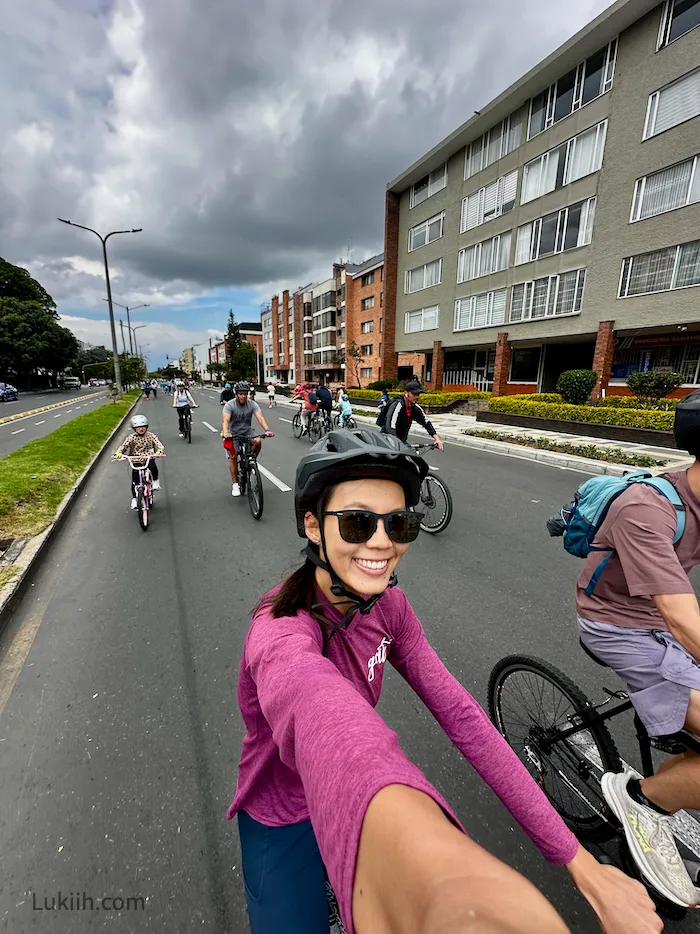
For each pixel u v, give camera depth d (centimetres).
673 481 140
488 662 281
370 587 91
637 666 145
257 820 100
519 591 374
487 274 2117
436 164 2370
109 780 196
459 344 2317
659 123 1418
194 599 364
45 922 143
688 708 136
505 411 1605
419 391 524
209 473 857
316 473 89
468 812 183
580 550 159
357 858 50
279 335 6550
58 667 277
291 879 97
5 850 166
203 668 275
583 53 1595
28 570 398
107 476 835
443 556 447
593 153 1619
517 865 164
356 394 2672
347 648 98
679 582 126
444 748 215
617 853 167
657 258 1466
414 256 2617
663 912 146
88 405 2777
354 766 59
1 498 555
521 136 1895
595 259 1639
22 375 4744
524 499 651
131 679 265
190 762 205
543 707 195
